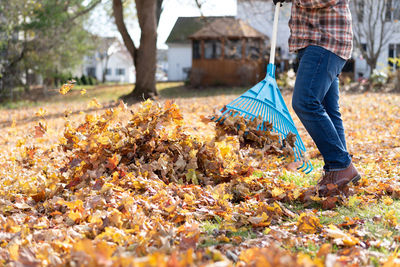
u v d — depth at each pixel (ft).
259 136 9.73
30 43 78.48
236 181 10.58
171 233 7.08
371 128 24.76
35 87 102.53
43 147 18.02
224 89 85.10
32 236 7.09
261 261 4.07
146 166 11.03
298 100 9.29
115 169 10.98
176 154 11.84
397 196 9.93
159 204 8.96
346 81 71.31
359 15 82.53
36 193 10.27
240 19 93.61
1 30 76.13
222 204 9.16
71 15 85.30
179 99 58.49
